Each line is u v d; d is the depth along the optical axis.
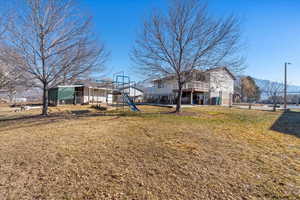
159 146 3.99
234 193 2.16
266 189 2.25
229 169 2.83
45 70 9.09
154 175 2.60
